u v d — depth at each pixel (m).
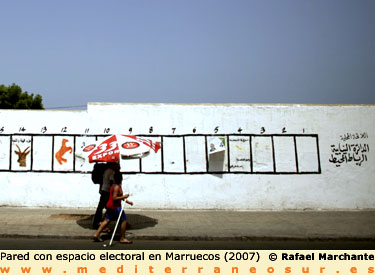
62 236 7.81
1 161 10.78
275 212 11.14
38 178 10.85
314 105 11.85
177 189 11.20
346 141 11.85
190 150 11.32
